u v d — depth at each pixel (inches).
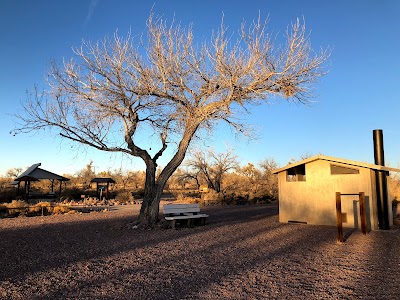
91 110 515.5
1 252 341.4
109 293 208.1
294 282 230.7
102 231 506.9
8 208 864.3
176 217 535.5
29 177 1487.5
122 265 282.8
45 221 665.0
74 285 225.3
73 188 1914.4
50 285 225.1
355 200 550.0
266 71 506.0
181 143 565.0
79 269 269.1
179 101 547.5
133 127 551.5
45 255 325.7
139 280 236.5
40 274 253.8
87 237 445.7
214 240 414.9
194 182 2906.0
